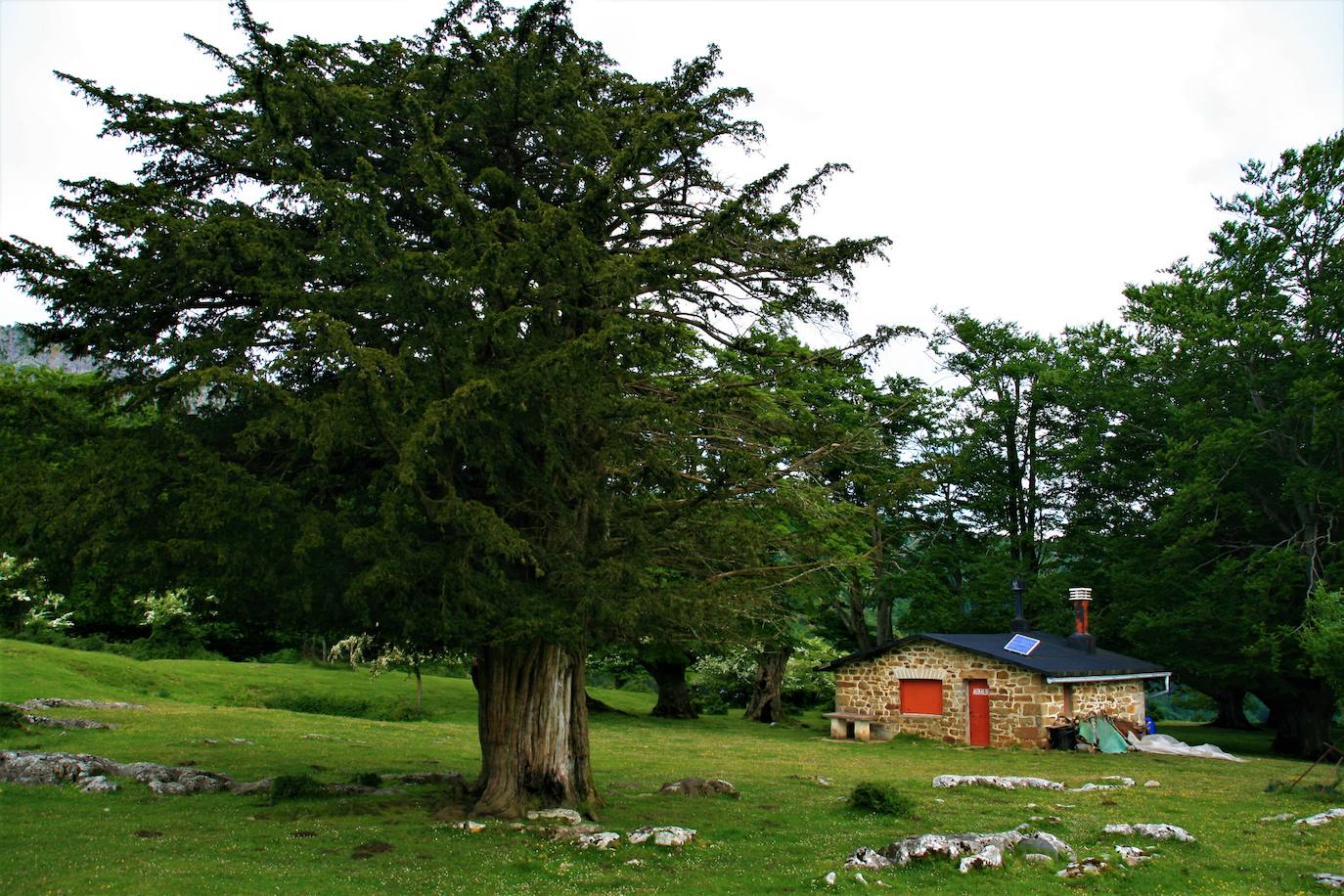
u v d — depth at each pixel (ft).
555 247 35.65
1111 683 96.99
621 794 51.93
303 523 30.40
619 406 37.40
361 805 43.57
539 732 42.93
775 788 57.52
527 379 33.53
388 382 31.96
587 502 39.60
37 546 30.30
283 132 35.55
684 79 44.32
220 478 30.01
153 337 36.14
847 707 102.22
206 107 40.40
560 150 43.06
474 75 41.50
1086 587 115.03
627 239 45.32
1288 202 103.19
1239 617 98.53
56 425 32.27
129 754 59.93
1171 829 40.93
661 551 44.65
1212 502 98.02
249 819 40.50
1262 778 69.87
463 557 32.99
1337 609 64.75
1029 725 89.40
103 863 32.12
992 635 102.78
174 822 39.55
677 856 36.19
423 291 33.68
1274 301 101.65
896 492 50.75
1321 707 103.19
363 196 34.32
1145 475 118.42
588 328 41.68
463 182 43.21
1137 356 120.06
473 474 38.22
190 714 83.20
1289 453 100.63
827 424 47.39
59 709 77.97
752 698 127.54
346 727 85.20
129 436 32.32
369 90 42.57
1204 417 103.19
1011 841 37.81
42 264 33.73
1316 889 33.32
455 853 34.96
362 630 37.83
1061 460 126.52
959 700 94.48
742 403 44.65
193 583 32.86
